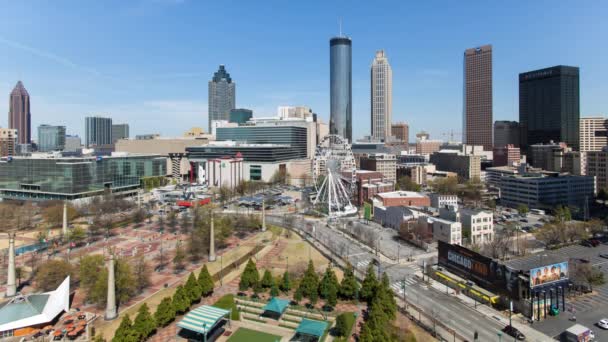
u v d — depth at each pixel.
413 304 138.25
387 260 188.88
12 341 113.31
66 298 132.62
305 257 191.38
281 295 145.75
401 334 111.31
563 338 113.38
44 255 194.50
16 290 150.12
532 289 125.56
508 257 190.62
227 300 140.25
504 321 124.94
